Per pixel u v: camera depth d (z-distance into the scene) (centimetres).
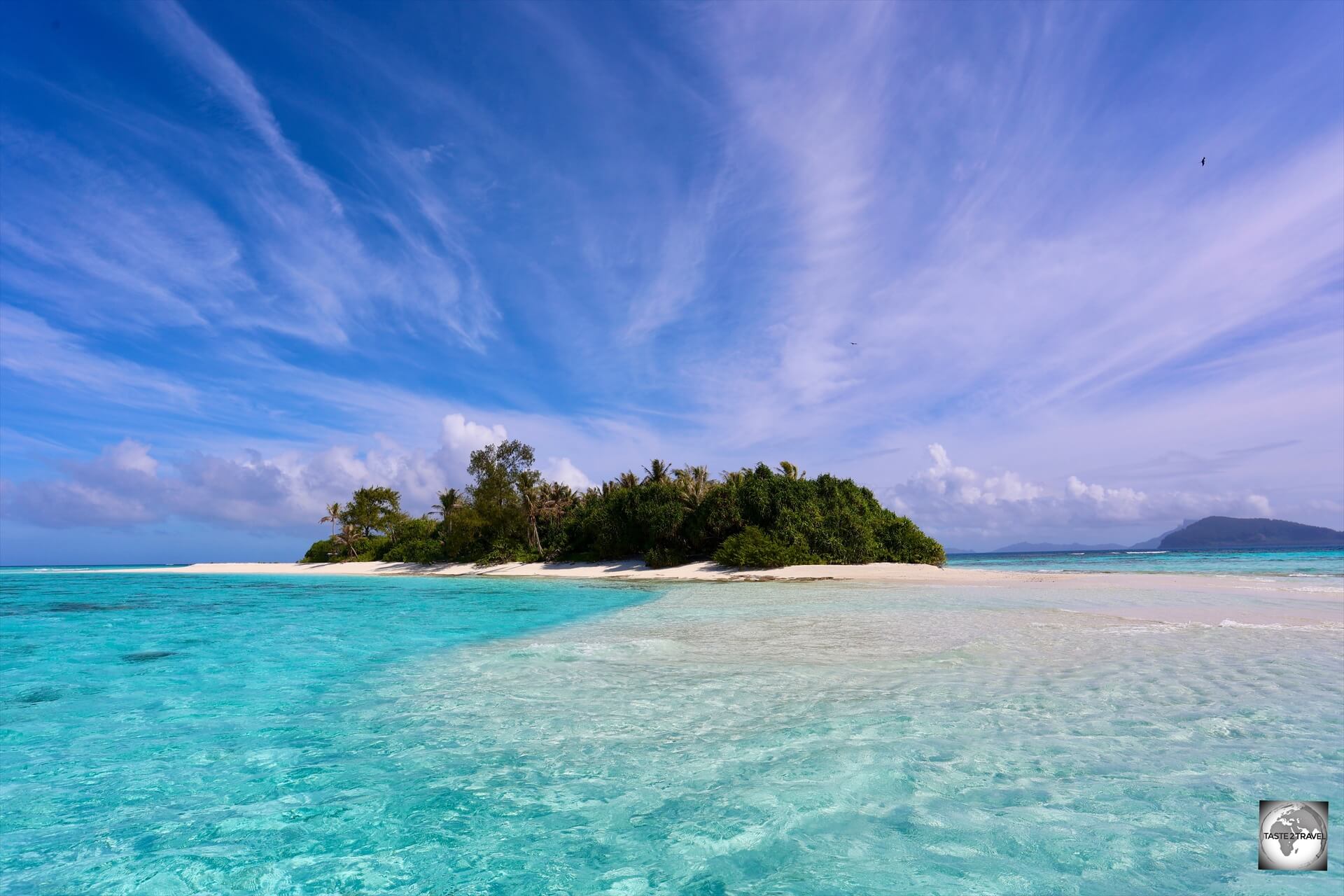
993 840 380
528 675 902
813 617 1506
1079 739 549
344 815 448
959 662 895
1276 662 861
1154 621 1301
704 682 813
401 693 812
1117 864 349
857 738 567
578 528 5103
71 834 427
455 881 356
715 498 4184
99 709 759
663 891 338
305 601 2591
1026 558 10394
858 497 4356
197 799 483
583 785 485
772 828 406
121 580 5050
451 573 5131
